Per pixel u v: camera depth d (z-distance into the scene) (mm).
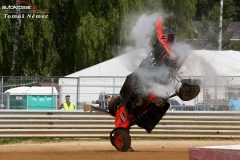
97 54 100500
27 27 98188
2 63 101625
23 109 52438
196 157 17500
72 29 108250
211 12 145250
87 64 101875
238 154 16219
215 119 50062
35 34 99688
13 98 52500
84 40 96688
